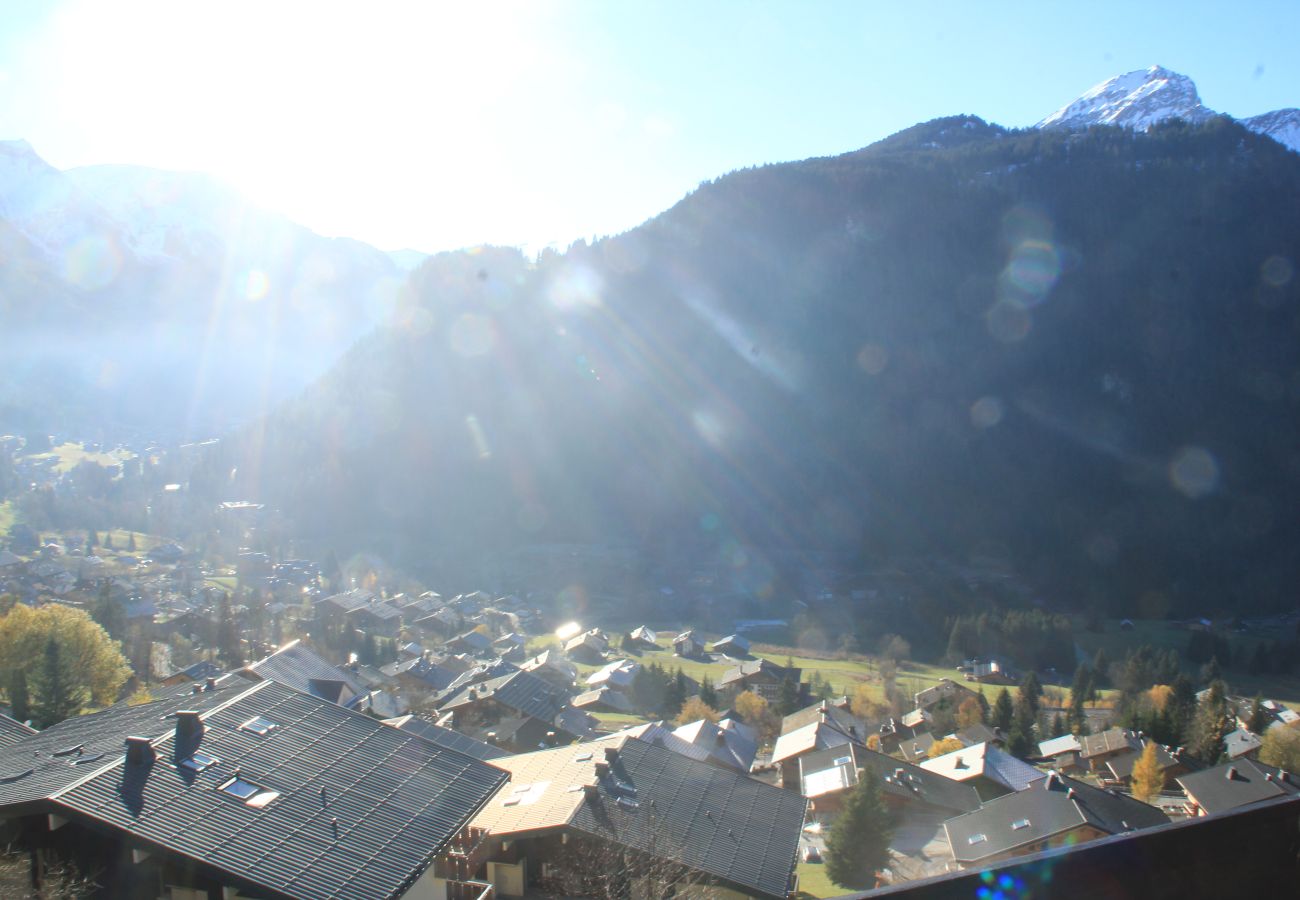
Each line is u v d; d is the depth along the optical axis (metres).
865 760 37.47
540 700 46.84
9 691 34.16
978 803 36.72
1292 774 40.00
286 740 17.61
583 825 20.41
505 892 20.06
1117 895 3.36
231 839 14.26
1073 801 31.47
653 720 52.94
